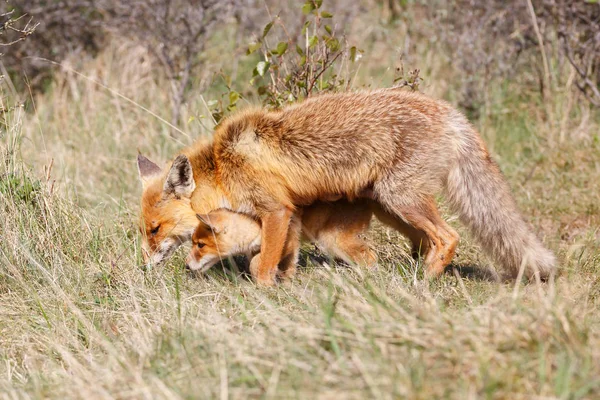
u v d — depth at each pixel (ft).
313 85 41.60
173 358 24.08
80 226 37.50
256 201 34.65
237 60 63.87
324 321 24.13
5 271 34.17
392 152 33.45
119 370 24.20
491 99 58.03
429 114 33.94
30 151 50.26
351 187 34.32
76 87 60.59
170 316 29.27
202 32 58.95
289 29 63.21
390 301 25.03
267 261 34.32
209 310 28.99
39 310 31.48
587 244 37.93
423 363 20.86
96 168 51.11
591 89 55.93
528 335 21.53
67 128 56.13
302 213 36.32
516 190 47.55
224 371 21.21
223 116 43.73
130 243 37.58
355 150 33.73
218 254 35.32
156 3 59.06
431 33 64.39
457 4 63.31
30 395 23.90
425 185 33.58
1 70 61.87
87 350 27.91
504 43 60.03
